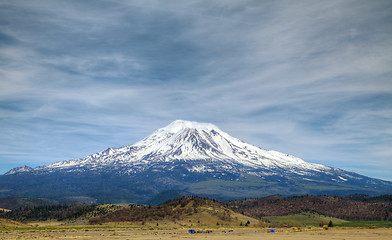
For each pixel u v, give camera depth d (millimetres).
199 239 127688
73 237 138125
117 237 138625
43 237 138125
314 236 135500
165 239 128375
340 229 187500
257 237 134000
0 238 133000
